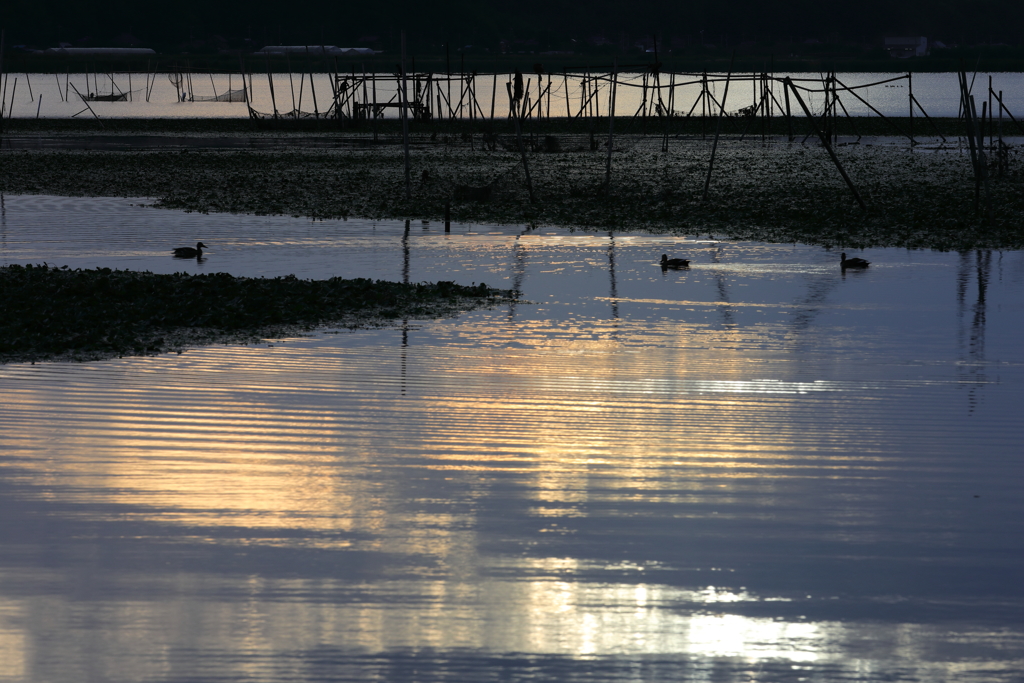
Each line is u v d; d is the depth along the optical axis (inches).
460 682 968.9
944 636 1053.2
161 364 2101.4
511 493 1424.7
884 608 1109.1
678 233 4109.3
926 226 4128.9
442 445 1622.8
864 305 2726.4
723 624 1074.1
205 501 1386.6
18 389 1916.8
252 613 1086.4
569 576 1176.2
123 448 1592.0
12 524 1304.1
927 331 2433.6
